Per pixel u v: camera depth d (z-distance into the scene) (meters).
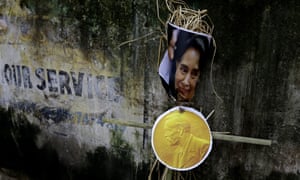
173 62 2.55
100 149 3.38
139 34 2.88
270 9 2.56
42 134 3.58
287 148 2.88
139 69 2.98
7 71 3.49
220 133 2.76
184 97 2.63
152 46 2.88
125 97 3.11
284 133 2.84
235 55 2.72
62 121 3.44
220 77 2.81
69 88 3.30
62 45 3.17
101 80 3.14
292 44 2.61
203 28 2.52
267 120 2.84
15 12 3.23
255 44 2.66
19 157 3.82
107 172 3.44
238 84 2.79
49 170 3.72
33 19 3.19
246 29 2.64
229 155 3.00
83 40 3.08
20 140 3.71
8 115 3.66
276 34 2.61
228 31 2.67
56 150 3.59
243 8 2.59
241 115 2.88
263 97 2.79
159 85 2.96
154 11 2.78
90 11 2.97
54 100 3.40
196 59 2.50
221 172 3.07
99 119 3.27
